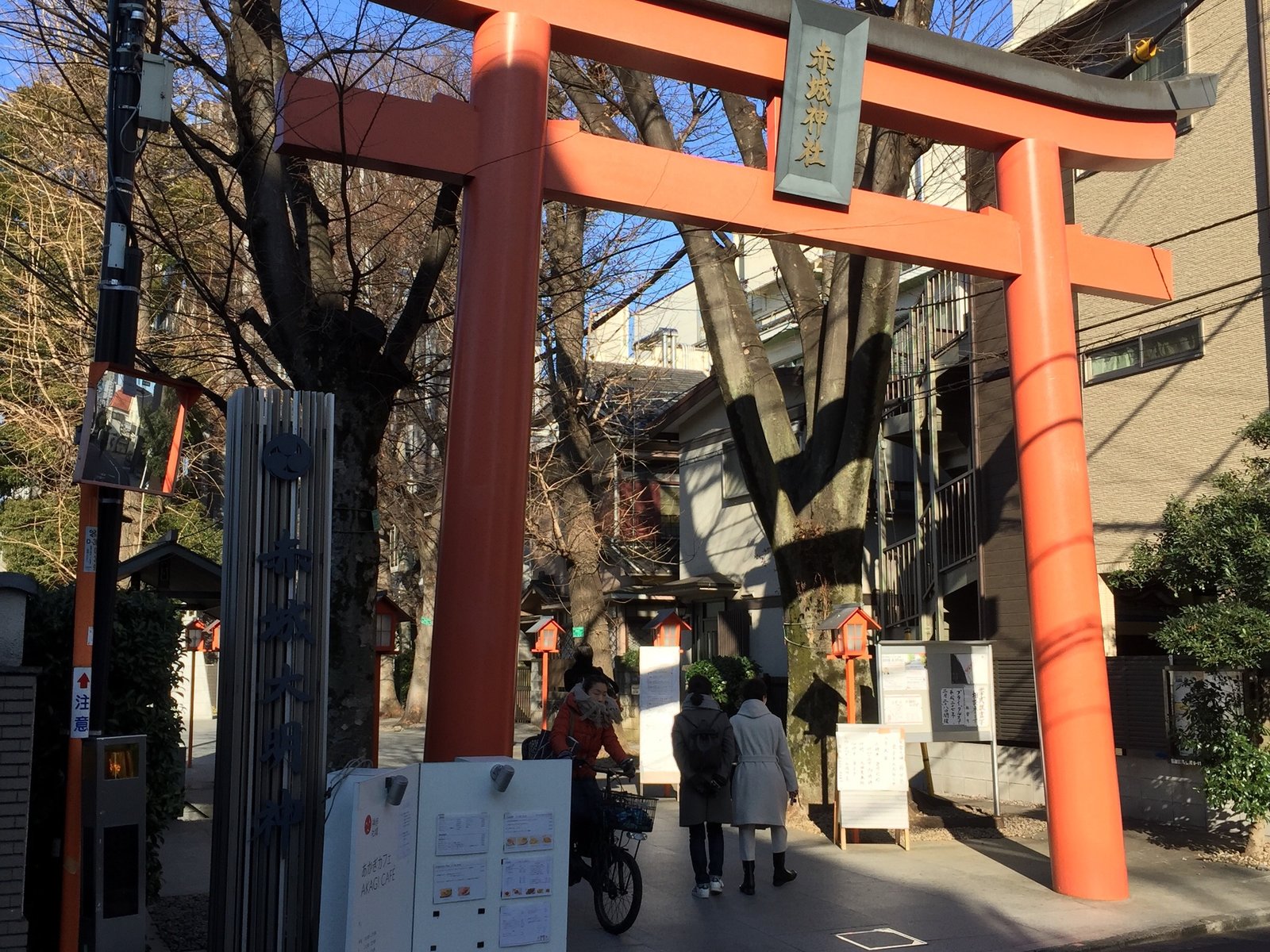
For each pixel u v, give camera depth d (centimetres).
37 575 2002
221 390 1734
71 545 1839
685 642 2395
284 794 511
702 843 841
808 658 1177
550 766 547
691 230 1230
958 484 1542
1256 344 1150
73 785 541
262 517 520
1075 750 851
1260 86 1164
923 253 881
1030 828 1134
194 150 789
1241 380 1163
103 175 1276
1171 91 962
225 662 506
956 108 897
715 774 830
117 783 543
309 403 536
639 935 730
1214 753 965
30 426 1730
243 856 500
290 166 860
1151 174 1295
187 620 1938
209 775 1620
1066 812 848
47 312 1514
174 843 1055
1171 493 1234
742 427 1220
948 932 736
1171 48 1285
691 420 2383
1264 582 904
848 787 1028
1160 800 1135
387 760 1791
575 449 1808
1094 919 772
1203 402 1204
